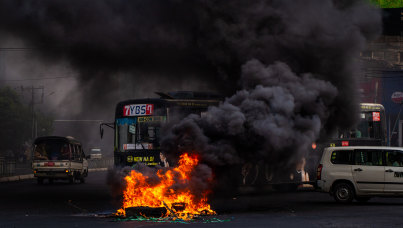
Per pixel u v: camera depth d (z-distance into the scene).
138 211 15.80
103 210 18.28
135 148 22.70
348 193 19.95
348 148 20.09
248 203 19.83
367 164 19.72
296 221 14.43
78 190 29.44
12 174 45.25
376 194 19.48
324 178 20.23
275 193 25.02
